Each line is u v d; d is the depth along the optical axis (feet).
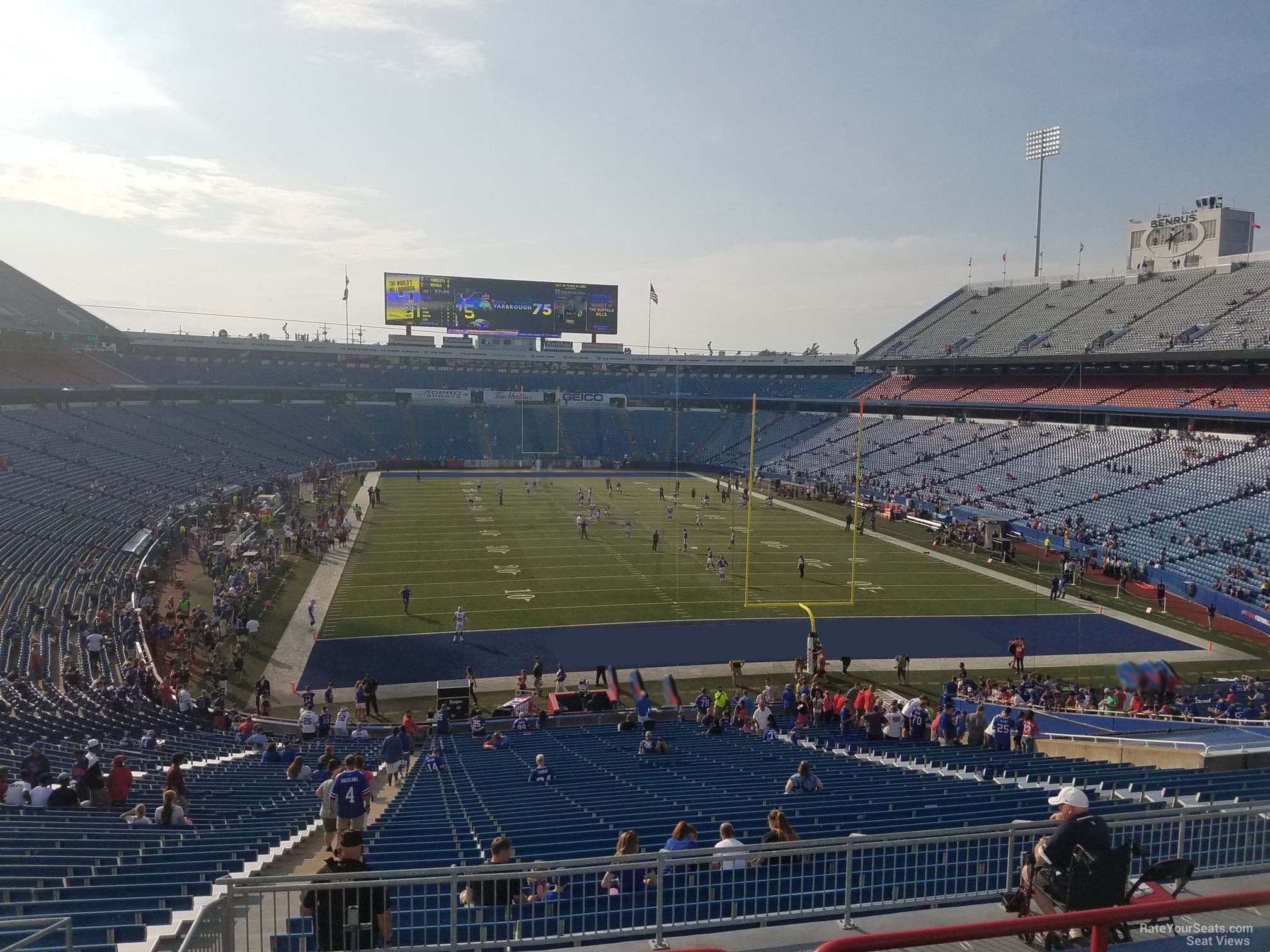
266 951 20.15
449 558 124.57
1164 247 215.51
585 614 98.43
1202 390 155.63
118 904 22.88
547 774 43.27
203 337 249.34
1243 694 69.92
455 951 18.69
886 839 19.85
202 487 160.76
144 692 68.90
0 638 74.64
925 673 82.64
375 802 44.42
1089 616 100.73
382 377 277.44
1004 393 197.16
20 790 37.83
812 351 326.44
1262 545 109.09
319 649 85.61
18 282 233.14
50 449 152.25
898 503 169.17
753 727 67.21
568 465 251.80
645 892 20.31
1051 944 15.17
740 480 219.61
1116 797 34.24
